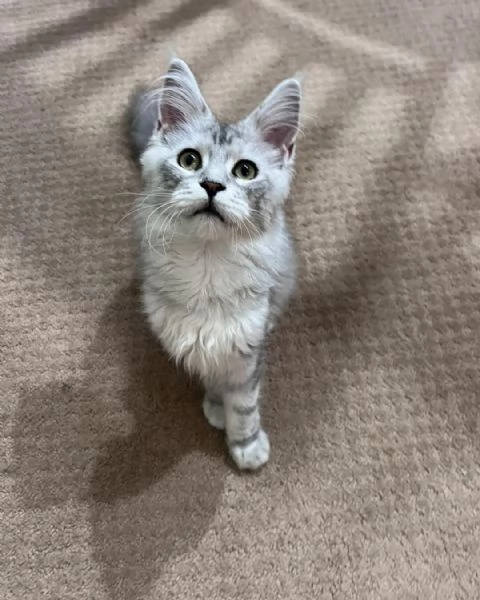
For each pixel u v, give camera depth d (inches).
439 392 20.2
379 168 24.8
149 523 18.1
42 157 24.9
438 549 17.7
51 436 19.4
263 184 16.0
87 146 25.1
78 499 18.4
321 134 25.6
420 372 20.6
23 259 22.5
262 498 18.6
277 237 17.5
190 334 17.3
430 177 24.5
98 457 19.1
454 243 23.0
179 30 28.8
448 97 26.6
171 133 16.7
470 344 21.1
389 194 24.1
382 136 25.6
